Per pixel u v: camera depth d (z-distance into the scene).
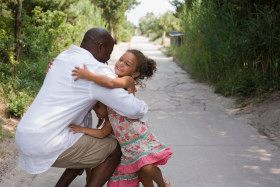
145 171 3.68
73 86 3.41
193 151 6.16
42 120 3.39
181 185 4.89
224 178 5.09
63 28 14.56
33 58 11.39
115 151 3.76
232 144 6.50
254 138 6.84
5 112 7.52
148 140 3.73
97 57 3.63
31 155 3.45
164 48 35.50
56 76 3.47
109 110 3.70
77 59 3.48
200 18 14.34
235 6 11.64
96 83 3.40
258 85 10.04
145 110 3.64
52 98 3.42
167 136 7.04
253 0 11.20
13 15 10.50
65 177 3.88
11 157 5.72
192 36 15.62
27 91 8.80
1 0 9.98
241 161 5.70
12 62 9.32
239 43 10.97
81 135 3.54
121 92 3.45
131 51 3.73
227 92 10.75
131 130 3.67
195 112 9.07
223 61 12.08
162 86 12.98
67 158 3.50
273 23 10.20
